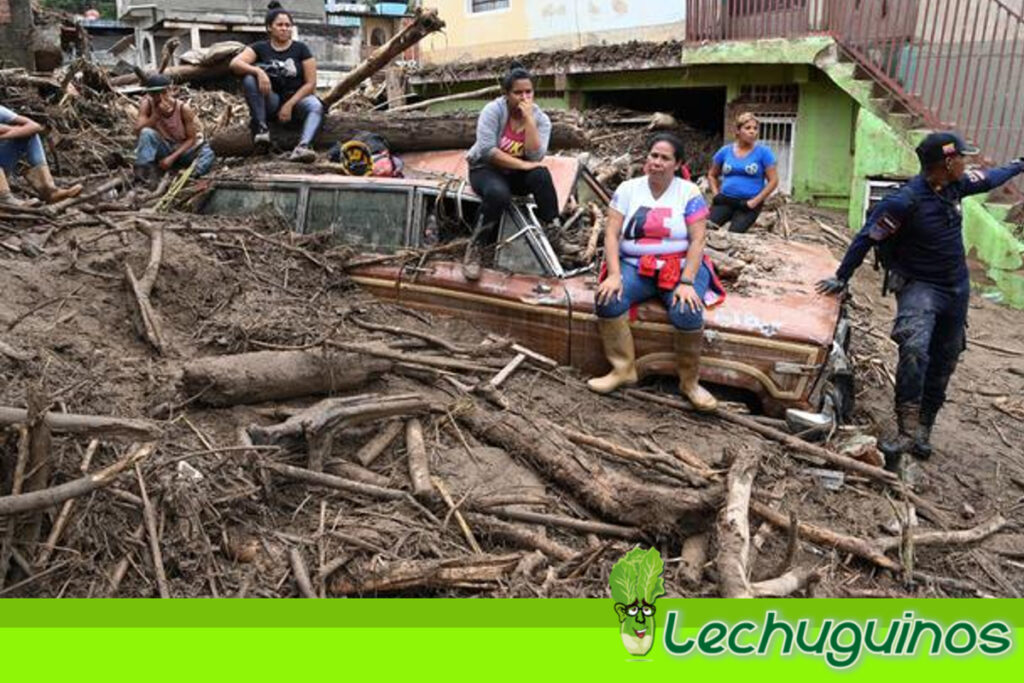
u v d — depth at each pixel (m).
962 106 8.89
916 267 5.08
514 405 4.76
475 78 14.59
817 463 4.71
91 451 3.70
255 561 3.56
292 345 4.94
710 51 10.98
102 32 26.86
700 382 5.04
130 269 5.07
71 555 3.36
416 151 8.12
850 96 10.38
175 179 7.27
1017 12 9.28
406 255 5.64
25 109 8.73
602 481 4.18
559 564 3.82
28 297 4.79
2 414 3.29
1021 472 5.31
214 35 22.52
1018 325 8.12
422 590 3.59
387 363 4.78
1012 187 8.80
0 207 5.61
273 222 6.04
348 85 9.48
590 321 5.16
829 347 4.74
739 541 3.73
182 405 4.26
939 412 6.17
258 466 3.86
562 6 13.79
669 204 4.94
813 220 10.02
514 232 5.52
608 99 13.73
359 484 4.01
